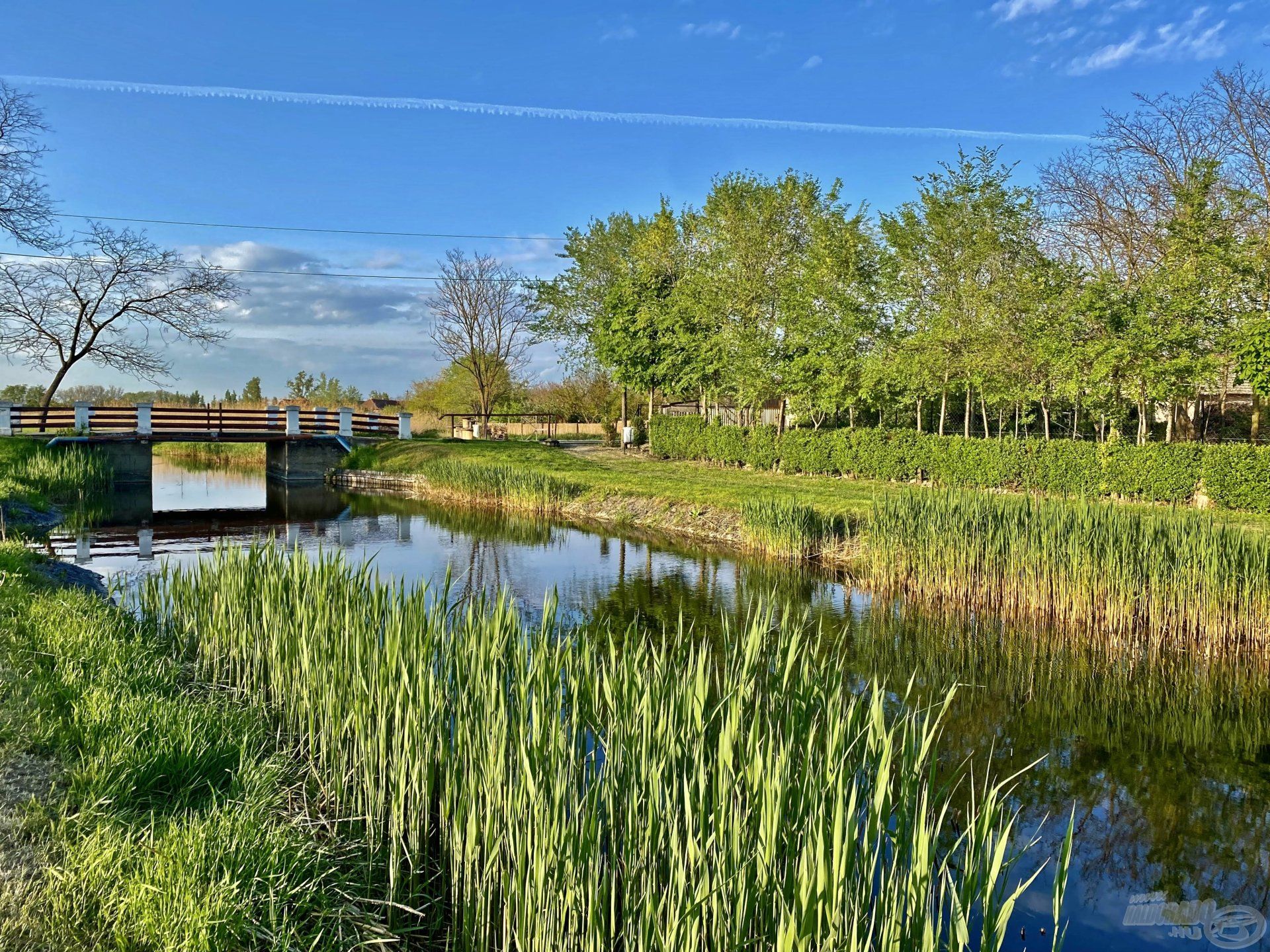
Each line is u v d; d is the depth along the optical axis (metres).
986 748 6.63
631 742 3.77
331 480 29.19
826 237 22.48
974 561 10.37
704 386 29.61
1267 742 6.80
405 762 4.30
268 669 6.38
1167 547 9.17
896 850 3.31
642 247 34.66
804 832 3.16
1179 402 18.03
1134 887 4.62
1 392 42.81
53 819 3.86
